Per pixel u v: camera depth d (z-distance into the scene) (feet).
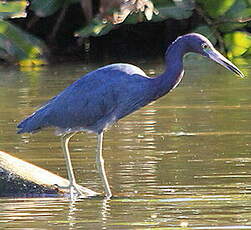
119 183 38.58
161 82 39.24
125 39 84.07
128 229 31.78
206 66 73.46
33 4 80.07
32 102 57.06
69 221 33.06
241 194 36.14
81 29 80.43
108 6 68.54
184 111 53.67
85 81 39.34
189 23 82.84
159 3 78.38
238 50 78.84
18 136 48.03
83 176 39.96
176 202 35.32
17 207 35.40
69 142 46.80
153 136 47.34
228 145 44.55
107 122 39.40
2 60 78.64
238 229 31.42
